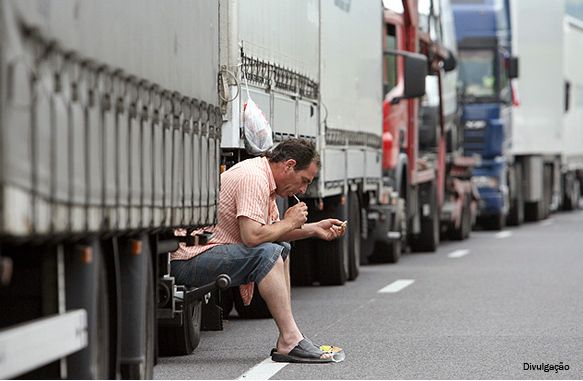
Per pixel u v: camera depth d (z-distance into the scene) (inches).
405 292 1171.9
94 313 513.3
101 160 508.4
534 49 2588.6
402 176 1595.7
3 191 397.7
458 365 734.5
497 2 2343.8
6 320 483.2
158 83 602.9
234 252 741.9
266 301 743.1
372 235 1421.0
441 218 1854.1
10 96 403.9
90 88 496.7
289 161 757.9
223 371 713.6
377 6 1449.3
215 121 738.2
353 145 1277.1
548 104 2691.9
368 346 813.9
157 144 600.7
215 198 732.7
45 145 439.5
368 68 1374.3
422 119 1785.2
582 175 3363.7
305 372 704.4
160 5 608.7
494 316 978.1
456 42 2299.5
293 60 1028.5
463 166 2034.9
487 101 2289.6
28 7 423.2
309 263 1227.2
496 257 1609.3
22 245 468.1
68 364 506.6
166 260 709.3
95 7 502.9
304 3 1072.8
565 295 1133.7
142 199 572.7
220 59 857.5
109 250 556.1
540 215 2625.5
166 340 767.7
